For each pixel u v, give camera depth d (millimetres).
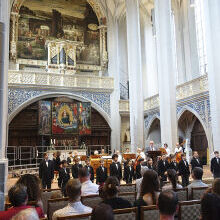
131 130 19906
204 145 20484
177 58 23812
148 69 27078
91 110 25203
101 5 27203
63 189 6840
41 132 21719
